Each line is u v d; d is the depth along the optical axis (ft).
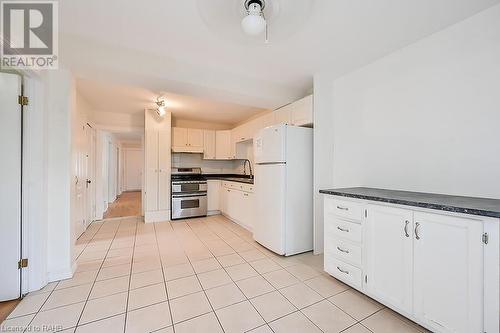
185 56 7.44
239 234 11.75
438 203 4.46
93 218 14.39
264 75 8.95
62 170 6.81
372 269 5.61
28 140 6.08
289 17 4.16
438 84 6.04
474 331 3.88
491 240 3.73
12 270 5.81
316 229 9.03
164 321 4.99
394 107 7.09
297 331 4.73
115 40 6.51
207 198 16.07
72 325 4.83
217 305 5.60
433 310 4.44
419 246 4.68
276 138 9.01
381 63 7.50
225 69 8.41
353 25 5.78
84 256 8.65
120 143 28.81
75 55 6.38
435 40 6.11
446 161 5.86
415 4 5.03
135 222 14.26
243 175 17.28
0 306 5.51
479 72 5.31
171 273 7.31
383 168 7.39
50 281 6.64
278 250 8.79
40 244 6.26
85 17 5.49
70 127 6.93
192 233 11.89
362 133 8.10
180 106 13.42
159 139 14.57
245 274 7.29
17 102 5.91
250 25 3.81
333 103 9.25
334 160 9.21
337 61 7.73
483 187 5.23
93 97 11.48
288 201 8.84
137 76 7.37
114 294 6.05
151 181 14.37
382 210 5.39
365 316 5.23
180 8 5.18
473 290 3.91
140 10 5.24
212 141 17.06
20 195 5.98
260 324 4.92
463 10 5.20
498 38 5.03
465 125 5.52
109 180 21.75
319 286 6.57
